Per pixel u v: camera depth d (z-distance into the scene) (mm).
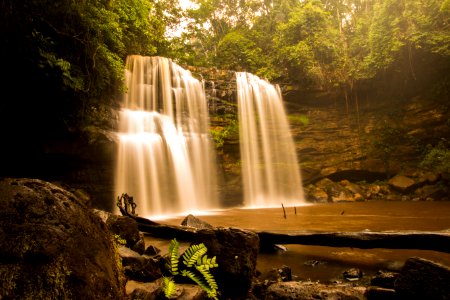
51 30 10867
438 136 20422
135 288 3297
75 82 10977
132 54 19500
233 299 3898
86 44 12070
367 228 8445
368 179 22250
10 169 12117
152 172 15484
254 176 21062
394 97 22297
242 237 4199
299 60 23391
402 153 21266
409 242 5066
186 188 17406
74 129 12312
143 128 16203
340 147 22734
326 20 25109
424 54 19500
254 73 28531
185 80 20484
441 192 17312
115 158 13633
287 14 31391
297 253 6125
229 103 21594
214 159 19859
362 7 27578
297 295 3879
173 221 11828
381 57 20531
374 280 4363
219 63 31594
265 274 4809
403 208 13477
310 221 10133
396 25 20000
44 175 12523
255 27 33562
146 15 19375
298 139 22938
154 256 4965
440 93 20406
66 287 1883
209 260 3160
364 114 23172
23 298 1700
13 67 10055
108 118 14305
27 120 11562
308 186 21578
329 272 4984
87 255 2168
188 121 19656
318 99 23672
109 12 13250
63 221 2141
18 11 9375
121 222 5359
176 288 3680
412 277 3490
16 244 1848
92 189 13086
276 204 20281
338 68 23109
